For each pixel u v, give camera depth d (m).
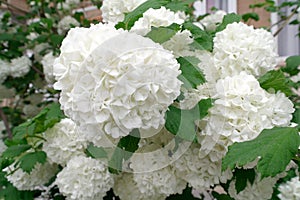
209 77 0.46
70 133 0.55
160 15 0.48
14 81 1.16
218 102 0.44
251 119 0.45
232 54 0.50
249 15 0.95
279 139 0.42
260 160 0.41
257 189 0.50
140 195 0.50
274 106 0.46
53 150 0.56
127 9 0.57
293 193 0.57
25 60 1.12
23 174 0.60
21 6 1.56
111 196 0.56
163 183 0.47
